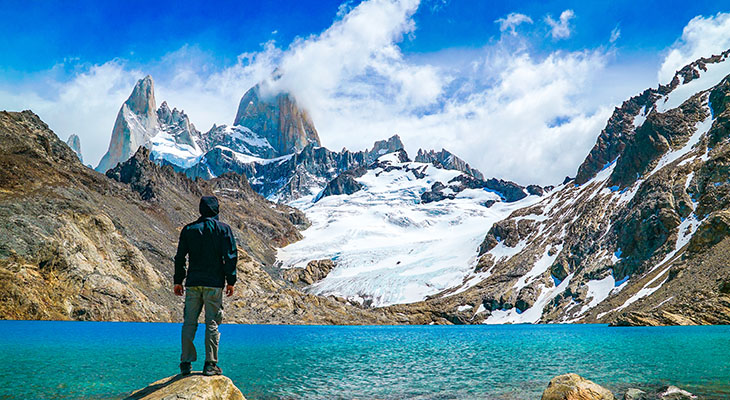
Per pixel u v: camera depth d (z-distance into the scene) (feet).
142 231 477.36
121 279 329.93
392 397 61.87
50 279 279.69
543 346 145.28
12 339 121.80
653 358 99.55
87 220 354.95
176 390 37.50
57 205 345.51
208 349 40.37
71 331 163.02
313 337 196.13
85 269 305.94
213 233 40.19
